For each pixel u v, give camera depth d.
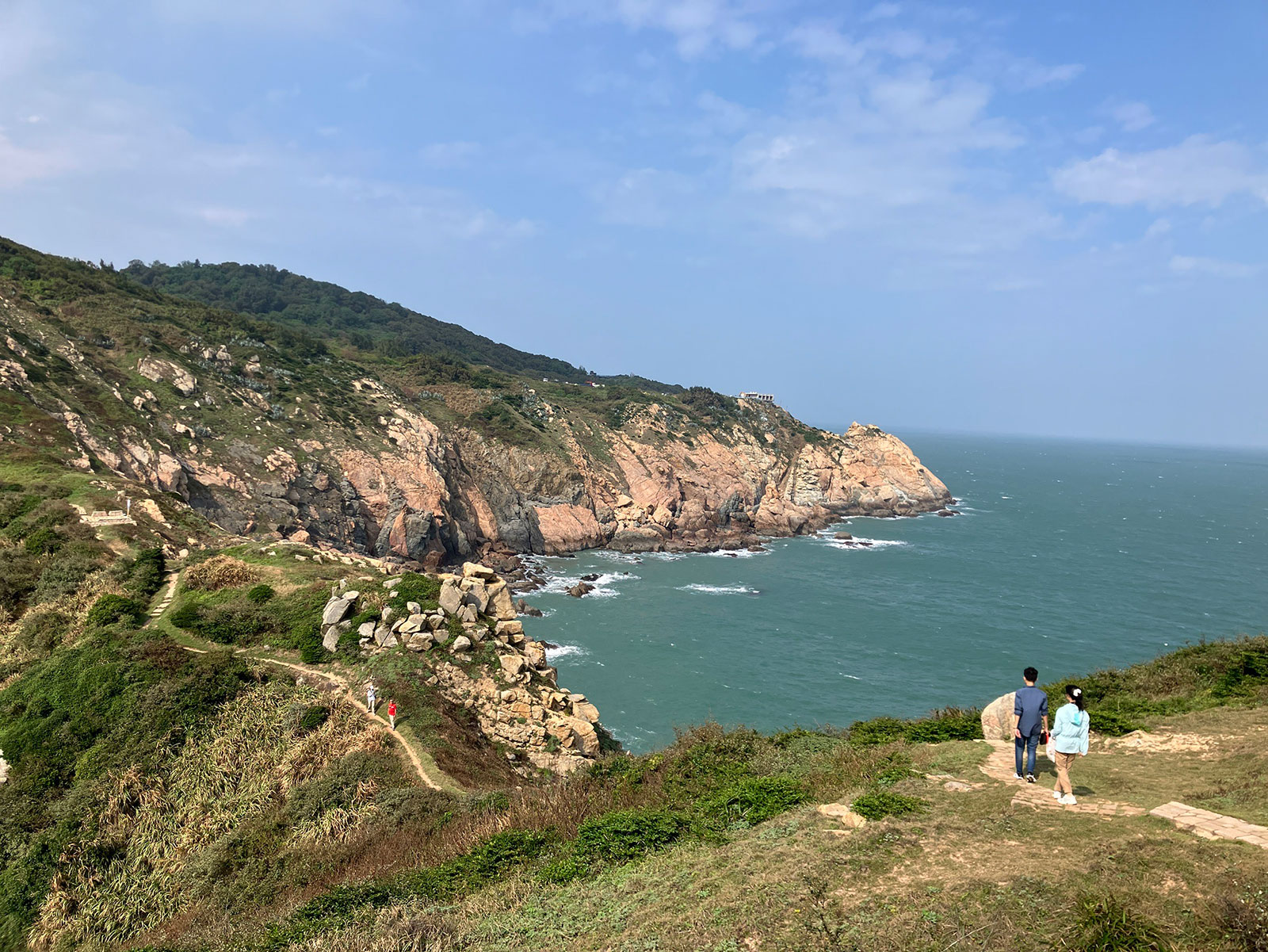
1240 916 6.47
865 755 15.56
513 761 25.92
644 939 9.01
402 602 31.41
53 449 53.03
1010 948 6.95
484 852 14.15
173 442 69.94
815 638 61.91
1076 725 10.66
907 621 67.06
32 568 36.66
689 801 15.48
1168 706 16.97
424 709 25.73
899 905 8.14
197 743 24.84
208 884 19.36
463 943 10.52
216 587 35.88
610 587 78.00
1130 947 6.52
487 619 32.38
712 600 73.69
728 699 48.81
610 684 50.69
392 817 19.81
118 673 27.41
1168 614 70.62
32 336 69.31
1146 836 8.68
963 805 10.93
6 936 19.64
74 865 20.86
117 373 73.25
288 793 22.39
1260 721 14.10
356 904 13.13
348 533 77.62
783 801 13.13
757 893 9.20
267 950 12.34
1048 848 8.92
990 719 15.34
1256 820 9.12
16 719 26.88
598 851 12.75
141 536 41.72
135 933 18.77
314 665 28.94
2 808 22.59
